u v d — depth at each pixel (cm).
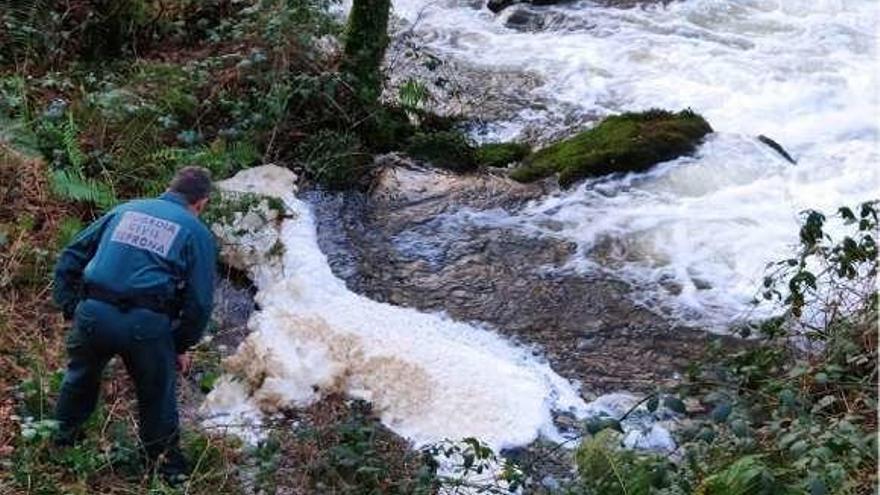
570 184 828
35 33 853
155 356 491
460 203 813
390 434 579
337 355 625
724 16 1127
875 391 534
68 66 868
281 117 806
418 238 770
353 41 867
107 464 512
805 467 448
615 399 612
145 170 746
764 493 429
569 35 1107
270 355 612
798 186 820
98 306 484
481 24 1148
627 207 802
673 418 583
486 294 711
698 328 675
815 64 1020
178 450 521
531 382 618
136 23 919
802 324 621
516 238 771
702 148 855
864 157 855
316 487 526
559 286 718
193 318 498
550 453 566
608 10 1152
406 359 625
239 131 796
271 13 876
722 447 498
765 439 503
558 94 989
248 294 694
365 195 813
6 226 671
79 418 520
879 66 1012
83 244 504
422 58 1038
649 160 839
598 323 683
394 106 918
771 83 988
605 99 978
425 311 689
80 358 498
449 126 935
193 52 913
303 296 685
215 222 702
